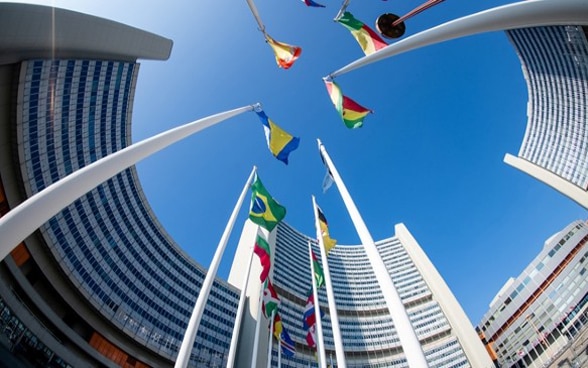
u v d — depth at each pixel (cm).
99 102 6675
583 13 471
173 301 7556
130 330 6212
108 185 7081
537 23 555
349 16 1373
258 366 7638
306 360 9275
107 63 6631
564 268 8481
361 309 12319
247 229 11769
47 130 5400
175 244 8650
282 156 1727
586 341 5009
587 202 9250
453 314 11394
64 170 5734
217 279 8956
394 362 10412
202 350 7219
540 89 10525
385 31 945
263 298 2425
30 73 4925
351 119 1471
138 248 7481
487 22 648
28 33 4472
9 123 4781
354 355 10619
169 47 7319
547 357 8019
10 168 4847
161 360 6556
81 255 5884
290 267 12112
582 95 8969
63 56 5509
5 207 4775
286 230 13850
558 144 10156
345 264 14562
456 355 10400
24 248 4875
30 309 4228
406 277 13475
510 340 9275
